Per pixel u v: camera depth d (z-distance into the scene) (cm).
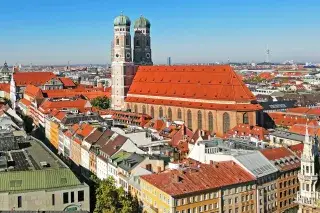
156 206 13725
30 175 13000
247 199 14688
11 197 12394
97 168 19000
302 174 13838
